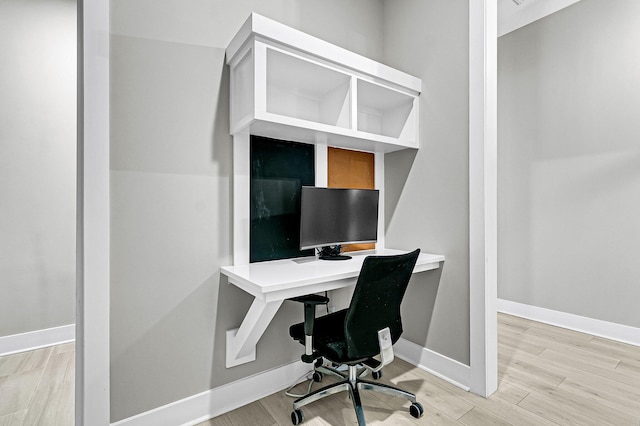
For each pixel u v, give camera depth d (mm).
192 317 1577
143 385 1445
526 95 2992
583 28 2646
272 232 1893
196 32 1595
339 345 1399
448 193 1977
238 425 1535
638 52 2391
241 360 1728
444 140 1998
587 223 2641
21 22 2459
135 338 1428
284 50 1514
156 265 1480
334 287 1538
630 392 1771
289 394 1789
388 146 2125
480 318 1766
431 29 2078
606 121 2537
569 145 2732
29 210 2459
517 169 3062
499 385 1858
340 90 1893
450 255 1958
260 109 1431
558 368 2051
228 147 1692
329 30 2133
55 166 2566
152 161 1472
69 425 1542
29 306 2443
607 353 2266
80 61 1364
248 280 1373
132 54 1427
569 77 2729
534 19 2922
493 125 1809
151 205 1468
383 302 1451
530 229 2980
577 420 1537
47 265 2516
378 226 2389
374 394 1786
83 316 1307
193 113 1584
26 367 2137
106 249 1348
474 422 1526
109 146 1367
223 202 1673
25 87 2465
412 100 2160
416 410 1559
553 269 2836
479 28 1783
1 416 1608
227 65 1689
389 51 2395
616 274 2496
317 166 2053
